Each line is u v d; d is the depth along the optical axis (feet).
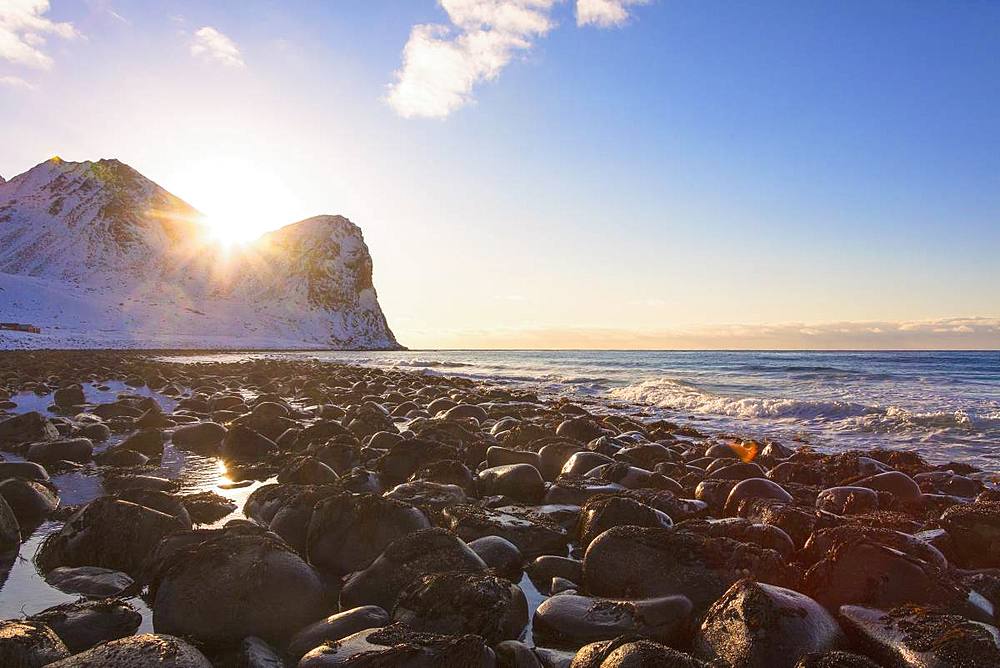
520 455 30.60
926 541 18.02
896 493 25.90
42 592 15.81
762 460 34.30
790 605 12.67
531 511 22.21
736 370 131.23
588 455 29.43
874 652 12.28
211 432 38.01
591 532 19.49
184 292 412.16
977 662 10.94
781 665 11.65
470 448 32.37
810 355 275.59
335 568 17.74
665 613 13.73
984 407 57.47
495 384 95.71
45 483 25.08
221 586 14.05
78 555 17.48
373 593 15.33
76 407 54.29
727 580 15.07
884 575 14.32
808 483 29.66
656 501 22.75
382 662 11.05
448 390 74.54
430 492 23.31
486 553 17.53
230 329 379.35
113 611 13.67
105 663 10.62
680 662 10.59
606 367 155.22
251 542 15.25
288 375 101.40
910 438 45.03
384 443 34.73
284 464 30.81
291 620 13.92
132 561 17.38
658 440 42.42
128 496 20.24
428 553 15.81
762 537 17.52
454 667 11.10
